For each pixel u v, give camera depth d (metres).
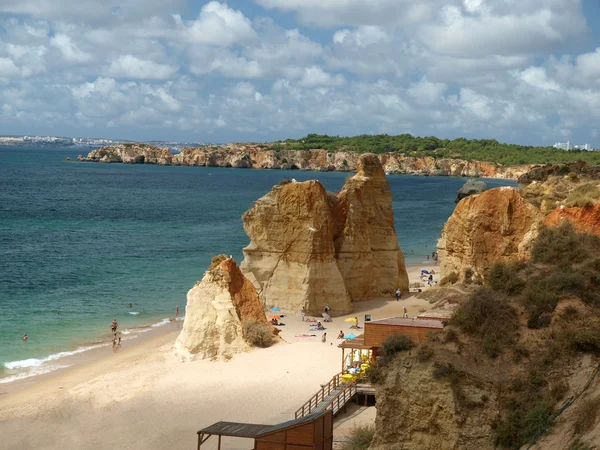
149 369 49.78
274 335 56.16
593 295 28.88
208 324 53.00
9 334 59.25
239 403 42.38
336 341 56.44
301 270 66.62
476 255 62.44
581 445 21.34
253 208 69.38
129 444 36.72
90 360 52.78
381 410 26.06
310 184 67.38
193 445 36.44
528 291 29.34
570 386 24.88
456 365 25.92
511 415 24.69
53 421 40.06
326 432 30.64
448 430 24.86
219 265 56.97
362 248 71.75
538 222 50.34
